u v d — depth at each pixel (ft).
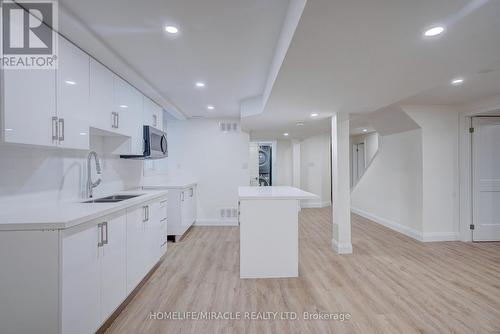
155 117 12.67
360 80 7.61
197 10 5.59
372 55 5.93
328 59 6.13
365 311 7.00
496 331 6.13
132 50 7.46
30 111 5.17
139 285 8.33
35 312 4.67
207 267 10.19
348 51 5.72
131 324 6.46
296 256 9.27
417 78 7.43
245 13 5.71
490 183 13.28
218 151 17.62
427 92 10.90
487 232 13.24
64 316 4.74
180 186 13.43
